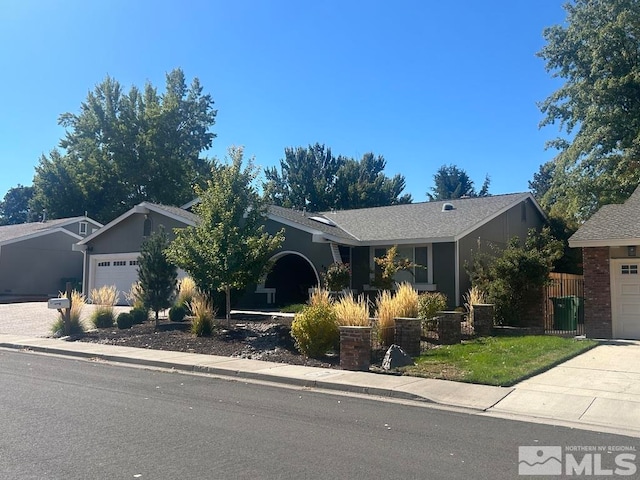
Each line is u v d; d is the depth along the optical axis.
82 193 48.38
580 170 30.22
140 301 19.77
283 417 8.11
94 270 30.14
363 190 58.09
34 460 5.84
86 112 49.78
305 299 27.36
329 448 6.53
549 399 9.35
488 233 23.58
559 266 26.38
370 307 20.70
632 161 28.06
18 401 8.77
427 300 17.28
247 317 19.77
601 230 17.56
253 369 12.11
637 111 28.17
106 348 15.29
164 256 18.92
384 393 9.99
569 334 18.19
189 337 16.30
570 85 31.86
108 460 5.87
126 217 28.77
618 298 17.25
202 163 55.12
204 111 56.81
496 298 17.95
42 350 15.57
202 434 7.00
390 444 6.78
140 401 8.98
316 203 60.16
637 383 10.45
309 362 12.95
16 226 41.94
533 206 27.77
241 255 17.03
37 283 36.94
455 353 13.37
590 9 30.28
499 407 8.96
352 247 23.98
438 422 8.03
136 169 49.25
